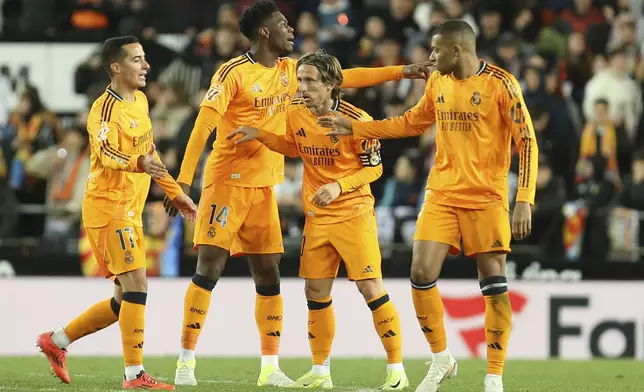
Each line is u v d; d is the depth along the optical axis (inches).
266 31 1150.3
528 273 1765.5
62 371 1139.9
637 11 2367.1
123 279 1079.6
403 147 1974.7
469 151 1021.8
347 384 1206.3
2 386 1105.4
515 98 1004.6
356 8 2249.0
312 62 1077.1
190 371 1144.8
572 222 1785.2
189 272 1758.1
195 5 2338.8
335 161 1103.6
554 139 1969.7
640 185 1838.1
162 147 1855.3
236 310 1752.0
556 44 2181.3
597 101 1975.9
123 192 1083.9
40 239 1854.1
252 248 1175.6
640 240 1797.5
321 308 1127.6
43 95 2127.2
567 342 1745.8
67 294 1758.1
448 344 1738.4
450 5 2114.9
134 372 1075.3
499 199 1024.2
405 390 1109.7
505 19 2204.7
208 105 1129.4
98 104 1081.4
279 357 1704.0
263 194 1168.2
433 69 1156.5
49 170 1983.3
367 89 1969.7
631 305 1747.0
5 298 1758.1
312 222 1117.1
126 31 2191.2
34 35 2132.1
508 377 1363.2
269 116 1164.5
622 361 1665.8
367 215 1112.2
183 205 1074.7
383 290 1120.8
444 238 1032.2
